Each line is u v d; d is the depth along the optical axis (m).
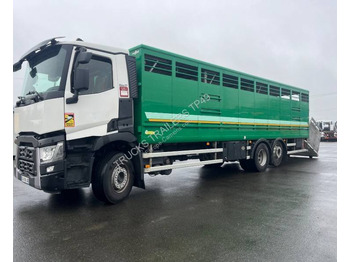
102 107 5.05
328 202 5.40
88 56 4.50
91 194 6.12
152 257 3.11
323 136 35.50
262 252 3.24
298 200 5.56
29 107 4.86
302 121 11.85
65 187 4.55
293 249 3.32
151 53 5.84
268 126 9.67
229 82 8.03
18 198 5.77
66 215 4.62
